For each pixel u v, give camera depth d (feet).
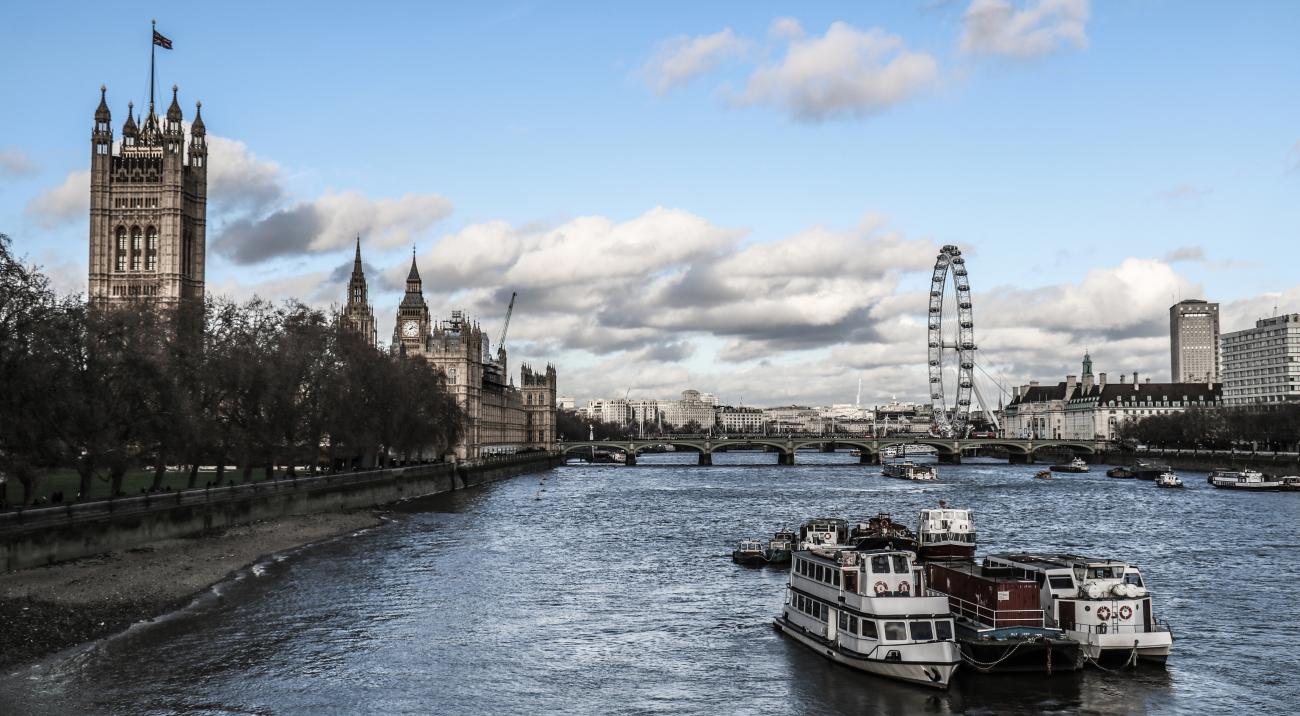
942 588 259.80
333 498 548.72
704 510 623.77
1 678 217.77
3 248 314.55
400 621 278.46
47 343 323.57
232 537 417.49
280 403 502.79
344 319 645.10
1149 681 225.97
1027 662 228.43
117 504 355.15
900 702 212.23
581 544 443.32
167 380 377.50
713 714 204.95
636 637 265.34
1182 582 346.13
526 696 215.31
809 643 252.01
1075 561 251.80
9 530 301.63
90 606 280.31
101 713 198.39
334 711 203.00
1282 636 266.16
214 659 236.43
